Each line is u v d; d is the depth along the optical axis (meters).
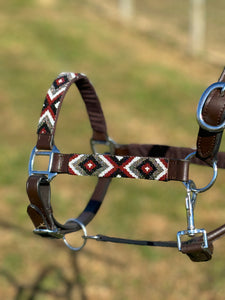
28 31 10.78
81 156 1.41
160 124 7.48
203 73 9.69
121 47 10.65
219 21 11.78
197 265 4.33
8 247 4.54
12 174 5.92
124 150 1.97
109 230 4.91
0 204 5.28
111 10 13.20
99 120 1.87
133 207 5.33
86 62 9.68
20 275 4.18
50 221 1.47
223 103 1.23
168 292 4.01
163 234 4.84
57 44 10.30
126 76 9.16
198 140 1.29
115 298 3.94
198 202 5.44
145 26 12.14
